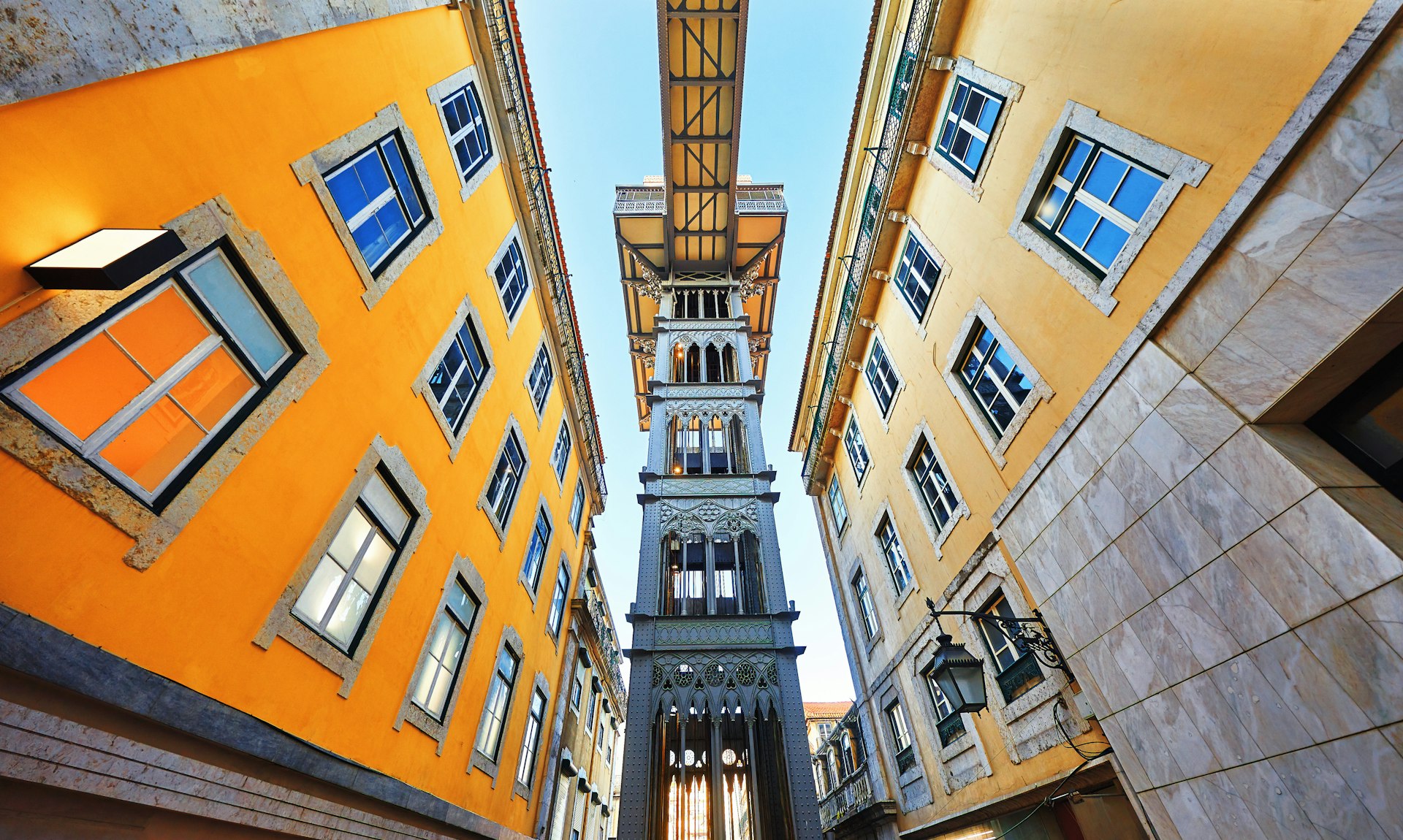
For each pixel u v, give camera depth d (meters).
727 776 15.31
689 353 23.28
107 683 3.07
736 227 25.98
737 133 22.78
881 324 12.53
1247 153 4.34
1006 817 7.95
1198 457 4.66
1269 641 4.05
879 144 12.04
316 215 5.53
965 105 8.99
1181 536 4.81
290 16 5.27
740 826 14.52
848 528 15.80
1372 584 3.43
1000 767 8.07
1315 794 3.71
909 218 10.92
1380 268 3.43
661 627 13.79
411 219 7.68
